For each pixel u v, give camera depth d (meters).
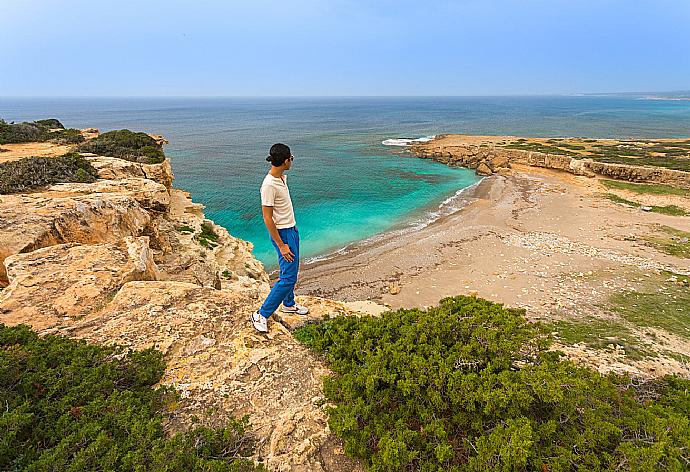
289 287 5.75
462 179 56.06
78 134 32.53
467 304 6.93
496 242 30.27
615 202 40.34
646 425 4.64
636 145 71.44
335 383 4.91
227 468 3.61
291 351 5.60
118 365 4.79
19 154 20.58
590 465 4.01
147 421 3.98
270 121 150.25
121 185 14.98
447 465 4.07
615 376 7.21
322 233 34.62
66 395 4.19
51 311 5.90
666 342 15.34
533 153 59.22
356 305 13.65
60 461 3.36
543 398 4.48
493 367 5.11
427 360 5.25
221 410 4.42
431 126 129.00
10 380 4.23
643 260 25.72
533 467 3.99
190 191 45.81
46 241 8.73
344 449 4.07
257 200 43.03
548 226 34.06
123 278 7.15
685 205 38.06
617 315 18.34
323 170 60.62
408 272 25.61
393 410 4.73
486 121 149.00
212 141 88.62
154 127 121.62
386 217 39.34
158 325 5.73
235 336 5.70
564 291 21.72
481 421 4.48
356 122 145.12
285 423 4.28
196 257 15.55
